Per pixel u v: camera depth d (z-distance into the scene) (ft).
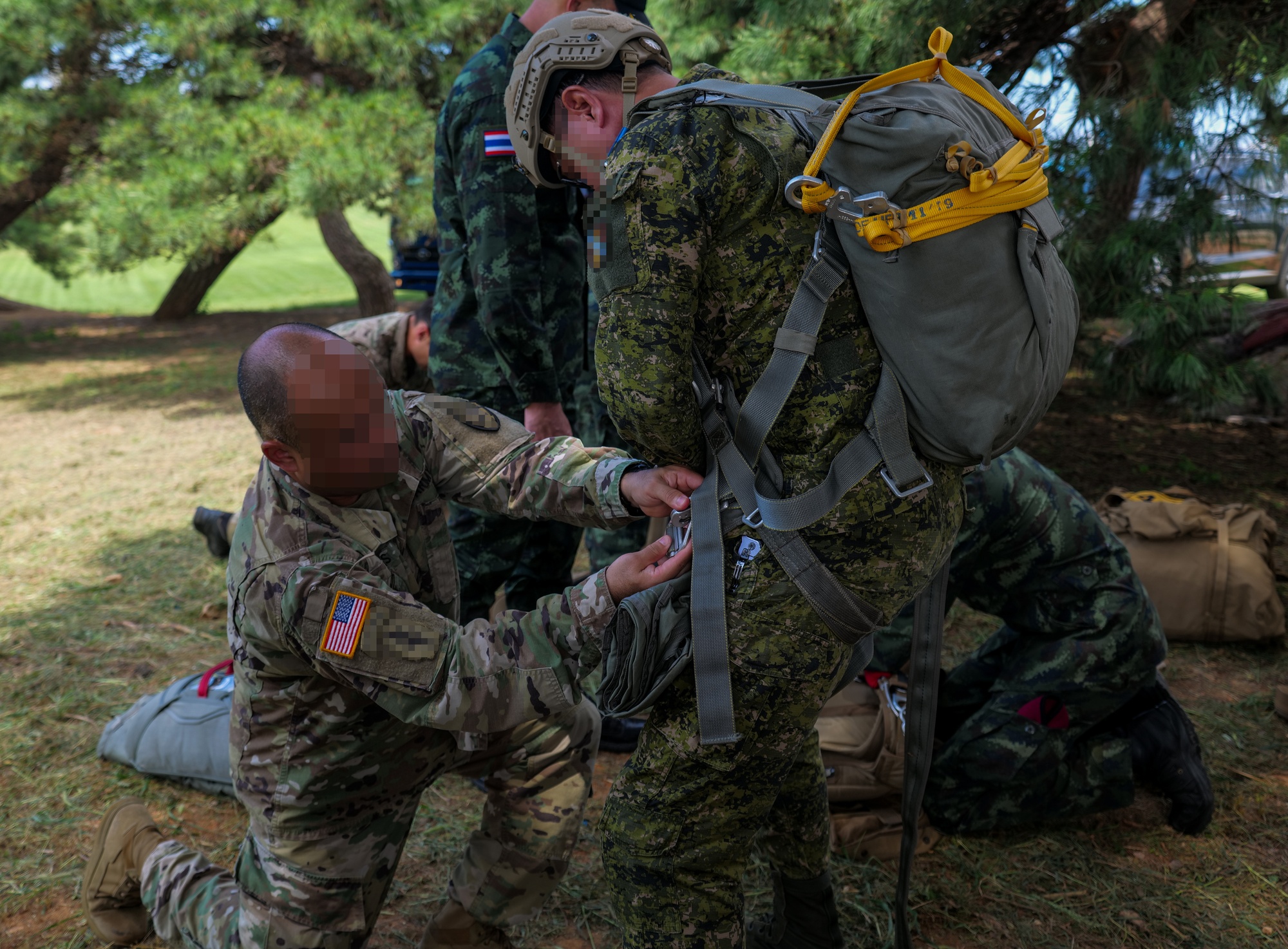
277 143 22.97
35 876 7.43
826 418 4.22
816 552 4.34
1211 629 10.52
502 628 4.49
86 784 8.64
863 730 7.64
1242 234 14.03
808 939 5.99
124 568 13.97
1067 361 4.28
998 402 3.97
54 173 33.60
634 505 4.90
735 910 4.84
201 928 5.50
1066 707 7.32
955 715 8.23
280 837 4.86
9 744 9.27
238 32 25.62
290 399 4.26
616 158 4.20
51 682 10.45
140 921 6.64
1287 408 20.02
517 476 5.16
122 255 24.64
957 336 3.93
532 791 5.49
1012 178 3.92
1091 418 21.02
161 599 12.78
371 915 5.24
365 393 4.40
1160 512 10.72
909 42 13.47
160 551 14.66
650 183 4.08
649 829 4.70
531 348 7.91
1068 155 13.85
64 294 67.51
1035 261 4.11
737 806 4.68
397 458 4.60
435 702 4.37
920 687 5.38
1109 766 7.43
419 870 7.47
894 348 4.04
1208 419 20.45
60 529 15.93
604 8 7.19
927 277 3.91
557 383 8.37
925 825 7.63
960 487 4.75
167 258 24.45
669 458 4.49
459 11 23.39
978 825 7.49
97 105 27.22
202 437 22.90
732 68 15.64
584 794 5.62
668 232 4.07
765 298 4.20
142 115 24.77
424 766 5.13
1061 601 7.32
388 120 23.31
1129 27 14.24
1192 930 6.69
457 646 4.41
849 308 4.17
